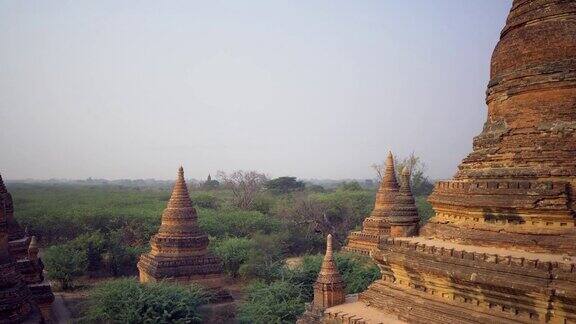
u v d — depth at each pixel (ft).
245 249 182.29
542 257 52.47
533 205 55.67
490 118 69.15
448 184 67.10
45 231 258.98
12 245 118.62
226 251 180.86
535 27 63.67
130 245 233.76
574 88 59.72
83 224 258.57
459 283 56.13
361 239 144.97
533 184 56.75
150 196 500.33
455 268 55.93
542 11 63.57
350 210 289.12
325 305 72.90
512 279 50.67
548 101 61.05
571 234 53.72
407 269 63.16
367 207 300.20
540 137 60.44
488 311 53.67
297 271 131.23
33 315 77.10
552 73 60.39
